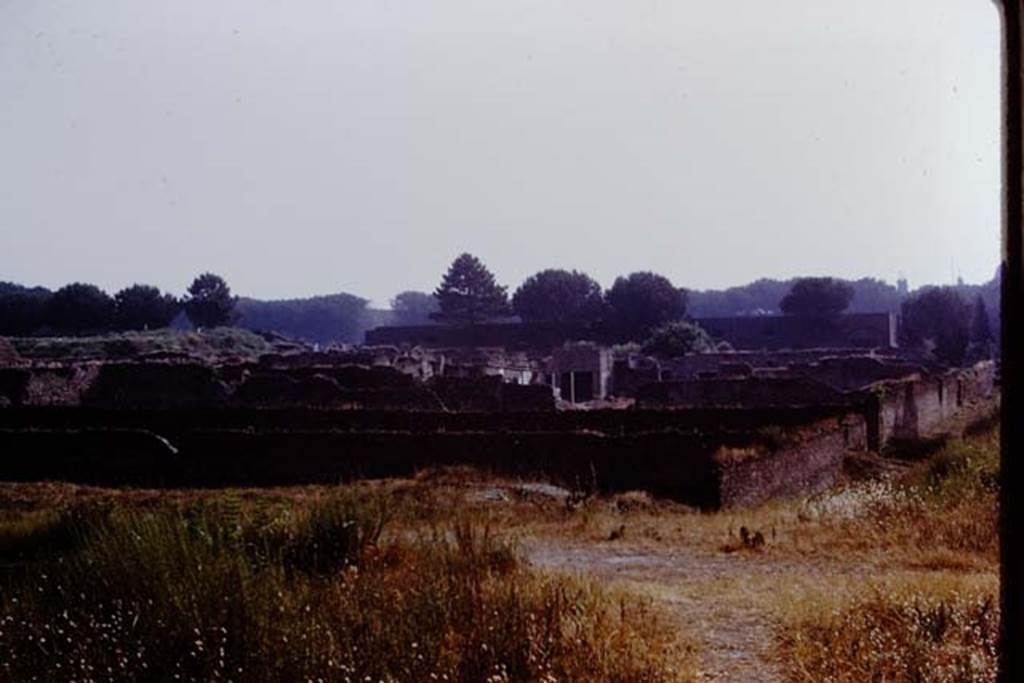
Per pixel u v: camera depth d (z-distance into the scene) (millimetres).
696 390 48000
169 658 7766
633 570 14906
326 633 7941
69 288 95312
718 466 23359
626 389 67000
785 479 27156
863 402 39125
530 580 10414
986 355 88500
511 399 42969
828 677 8141
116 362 52812
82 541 12180
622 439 28047
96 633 8133
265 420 34250
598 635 8898
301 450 29781
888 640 8852
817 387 46125
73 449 30625
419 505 21109
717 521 20172
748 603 11703
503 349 82125
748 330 99688
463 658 8000
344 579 10070
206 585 8617
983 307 92375
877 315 95500
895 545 15891
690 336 85188
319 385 44469
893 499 19047
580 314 111938
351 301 174750
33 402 48031
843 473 32438
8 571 10711
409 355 67875
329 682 7387
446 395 43719
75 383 50406
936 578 11758
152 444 30359
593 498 23453
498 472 28406
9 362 57656
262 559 10531
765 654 9203
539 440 28609
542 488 25109
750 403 47125
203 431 30625
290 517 12953
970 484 19250
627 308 95812
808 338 97438
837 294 100812
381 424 33375
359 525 12484
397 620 8406
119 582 9133
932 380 49062
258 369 51531
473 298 123250
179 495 25047
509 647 8305
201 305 109875
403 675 7480
